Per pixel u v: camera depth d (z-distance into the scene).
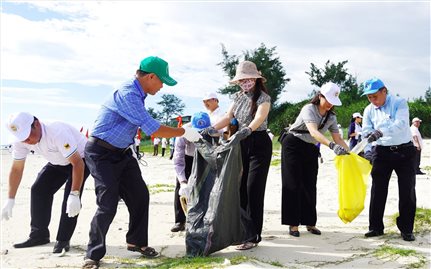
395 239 5.27
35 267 4.35
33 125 4.67
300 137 5.49
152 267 4.28
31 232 5.22
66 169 5.16
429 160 15.58
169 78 4.50
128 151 4.68
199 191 4.69
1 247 5.13
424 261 4.44
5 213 4.92
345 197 5.20
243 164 5.13
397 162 5.30
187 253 4.60
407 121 5.29
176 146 5.71
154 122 4.41
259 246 5.04
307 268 4.23
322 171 12.79
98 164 4.42
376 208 5.44
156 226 6.24
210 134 4.78
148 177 14.23
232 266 4.02
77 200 4.58
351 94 46.16
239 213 4.74
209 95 6.50
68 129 5.09
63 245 4.90
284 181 5.56
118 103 4.38
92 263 4.29
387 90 5.50
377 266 4.30
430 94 37.81
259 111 4.91
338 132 5.66
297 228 5.55
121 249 5.04
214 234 4.51
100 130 4.45
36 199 5.22
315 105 5.46
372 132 5.35
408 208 5.23
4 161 25.19
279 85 53.94
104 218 4.32
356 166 5.18
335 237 5.45
